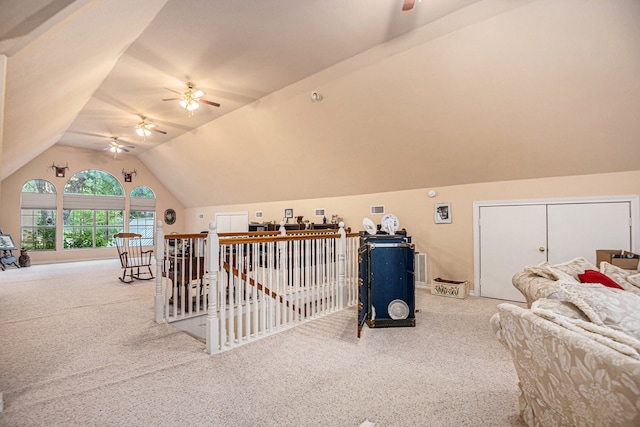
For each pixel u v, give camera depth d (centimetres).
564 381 132
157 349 308
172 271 461
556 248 450
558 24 302
